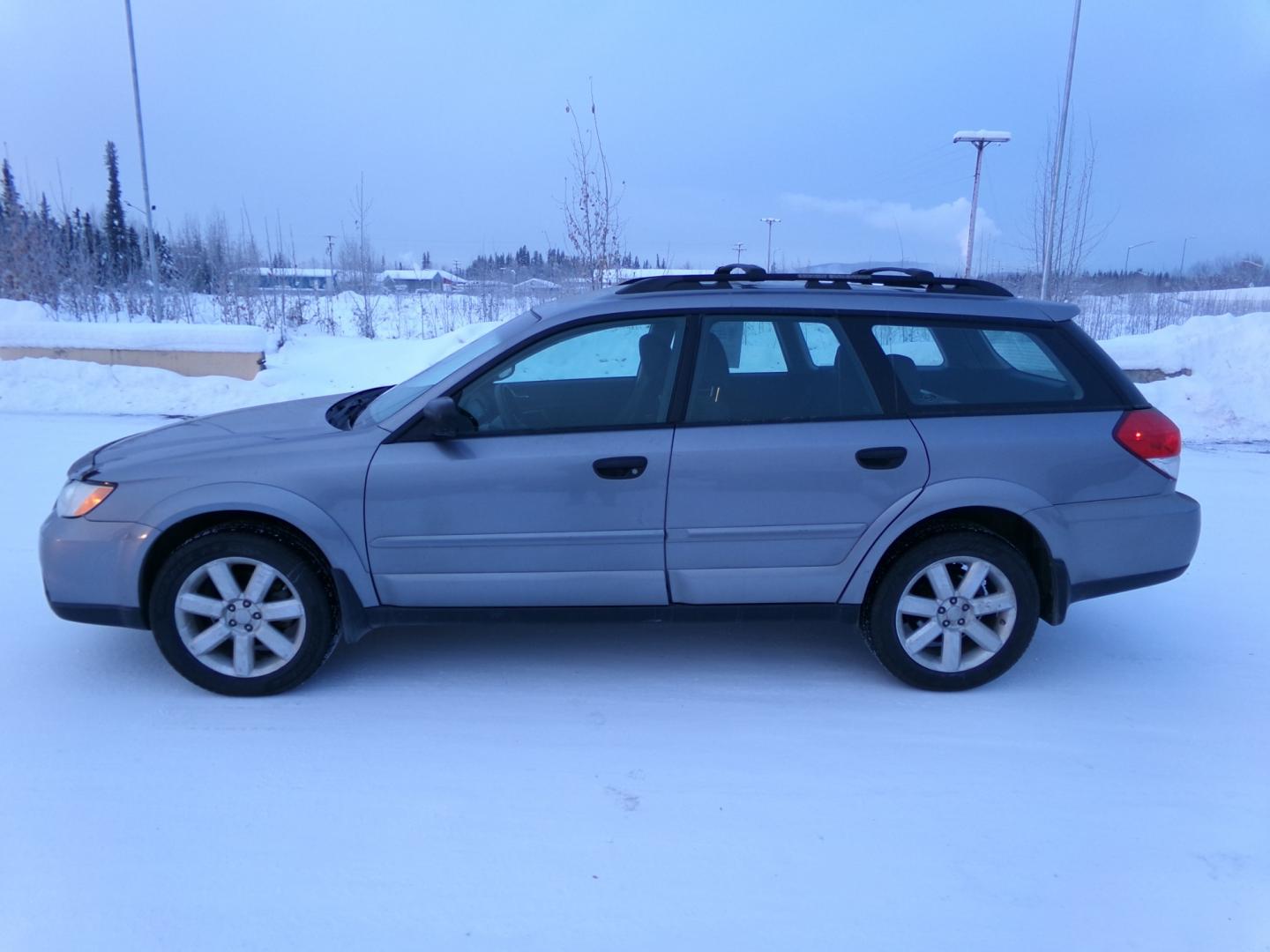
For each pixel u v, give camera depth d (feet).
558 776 11.32
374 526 12.65
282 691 13.21
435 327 69.62
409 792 10.90
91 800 10.60
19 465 27.07
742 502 12.80
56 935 8.50
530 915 8.91
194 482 12.52
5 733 12.05
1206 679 14.34
